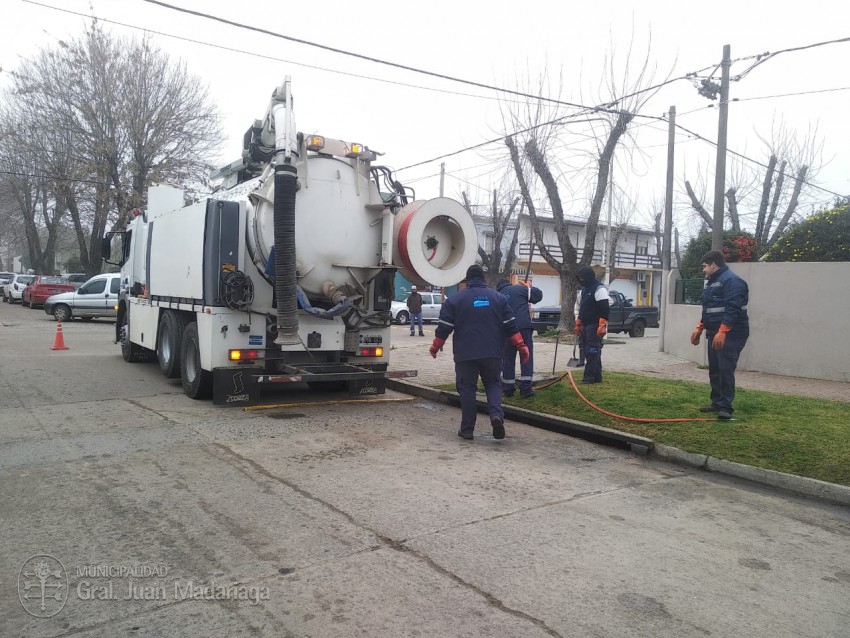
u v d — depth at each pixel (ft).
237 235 27.09
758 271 38.47
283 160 25.36
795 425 22.93
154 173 99.50
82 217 113.60
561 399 27.94
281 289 25.43
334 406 29.27
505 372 29.50
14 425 23.45
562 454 22.02
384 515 15.35
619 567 12.95
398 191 29.30
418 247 26.78
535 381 30.96
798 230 44.83
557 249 130.11
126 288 43.21
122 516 14.80
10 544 13.21
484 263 86.69
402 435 23.88
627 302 74.64
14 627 10.13
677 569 12.98
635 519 15.83
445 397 31.14
